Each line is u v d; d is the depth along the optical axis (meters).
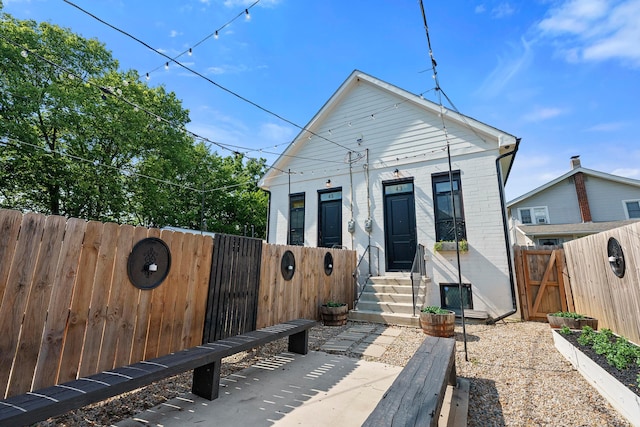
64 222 2.62
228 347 2.98
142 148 14.05
